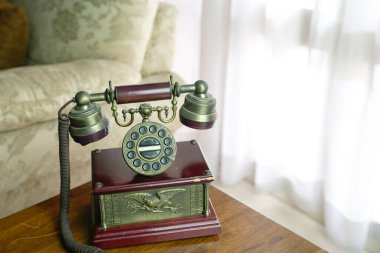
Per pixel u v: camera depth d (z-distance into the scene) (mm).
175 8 1364
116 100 732
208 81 1444
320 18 1141
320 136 1265
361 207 1155
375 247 1259
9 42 1280
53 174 1155
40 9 1307
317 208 1362
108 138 1167
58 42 1259
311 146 1270
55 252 745
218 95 1473
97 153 822
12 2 1394
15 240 769
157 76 1324
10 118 978
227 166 1504
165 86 741
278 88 1307
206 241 769
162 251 751
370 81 1072
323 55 1172
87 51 1222
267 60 1312
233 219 812
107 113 1138
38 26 1308
